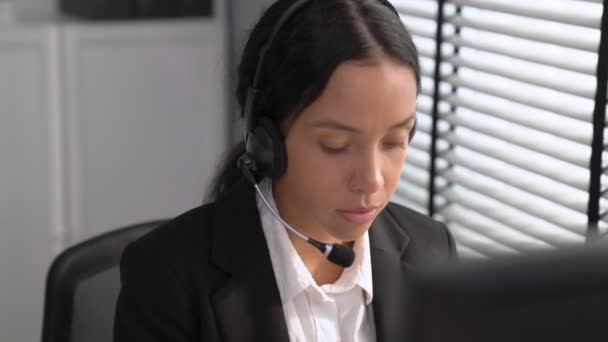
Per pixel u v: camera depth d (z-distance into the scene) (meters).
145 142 3.09
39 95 2.96
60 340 1.44
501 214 2.04
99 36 2.96
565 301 0.42
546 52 1.86
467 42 2.07
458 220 2.17
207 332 1.18
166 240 1.25
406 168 2.39
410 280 0.43
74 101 2.99
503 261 0.42
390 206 1.41
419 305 0.43
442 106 2.20
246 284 1.21
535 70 1.91
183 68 3.06
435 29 2.20
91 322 1.47
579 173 1.81
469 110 2.15
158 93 3.06
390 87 1.01
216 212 1.28
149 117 3.08
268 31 1.13
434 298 0.42
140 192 3.13
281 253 1.23
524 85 1.96
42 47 2.92
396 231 1.35
